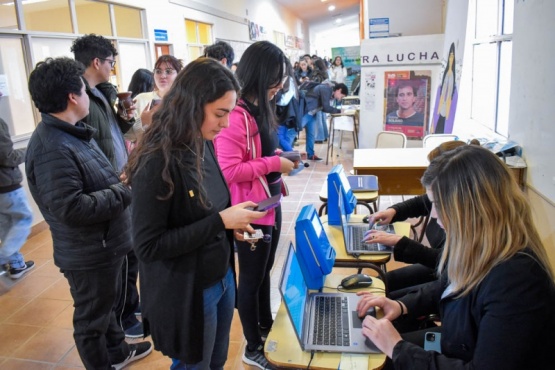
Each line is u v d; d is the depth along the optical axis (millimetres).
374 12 6117
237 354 2281
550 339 1007
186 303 1258
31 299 2967
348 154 7043
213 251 1304
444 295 1193
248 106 1757
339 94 7445
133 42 6191
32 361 2320
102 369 1868
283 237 3883
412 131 5371
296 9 18188
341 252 1930
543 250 1063
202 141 1240
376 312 1464
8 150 2930
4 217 3045
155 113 1208
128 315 2465
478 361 1006
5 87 3979
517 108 2600
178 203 1210
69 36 4742
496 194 1047
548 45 2145
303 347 1280
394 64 5266
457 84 3906
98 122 2068
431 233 2115
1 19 3930
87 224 1635
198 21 8539
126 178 1225
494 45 3705
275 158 1817
